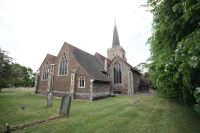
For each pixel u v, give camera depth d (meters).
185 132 5.24
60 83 20.41
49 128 5.44
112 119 6.93
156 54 11.59
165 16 6.43
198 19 4.68
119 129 5.46
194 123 6.37
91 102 13.93
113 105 11.64
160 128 5.66
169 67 4.44
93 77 16.52
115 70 27.75
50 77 21.66
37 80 25.62
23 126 5.38
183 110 9.47
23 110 8.76
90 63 22.19
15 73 19.31
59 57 21.86
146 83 34.56
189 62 2.84
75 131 5.18
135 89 28.80
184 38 5.13
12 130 5.01
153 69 10.78
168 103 12.88
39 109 9.23
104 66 26.20
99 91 17.88
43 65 25.77
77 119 6.85
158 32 7.77
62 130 5.26
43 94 23.53
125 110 9.38
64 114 7.25
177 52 3.77
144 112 8.75
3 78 18.39
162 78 5.79
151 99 16.27
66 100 7.41
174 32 5.70
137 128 5.62
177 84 5.22
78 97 17.09
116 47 39.94
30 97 17.69
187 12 4.19
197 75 3.93
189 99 5.04
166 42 6.45
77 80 17.86
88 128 5.53
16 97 16.95
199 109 2.67
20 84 68.25
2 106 9.90
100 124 6.07
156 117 7.46
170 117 7.48
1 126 5.52
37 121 6.00
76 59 19.05
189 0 4.26
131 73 25.59
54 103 12.50
